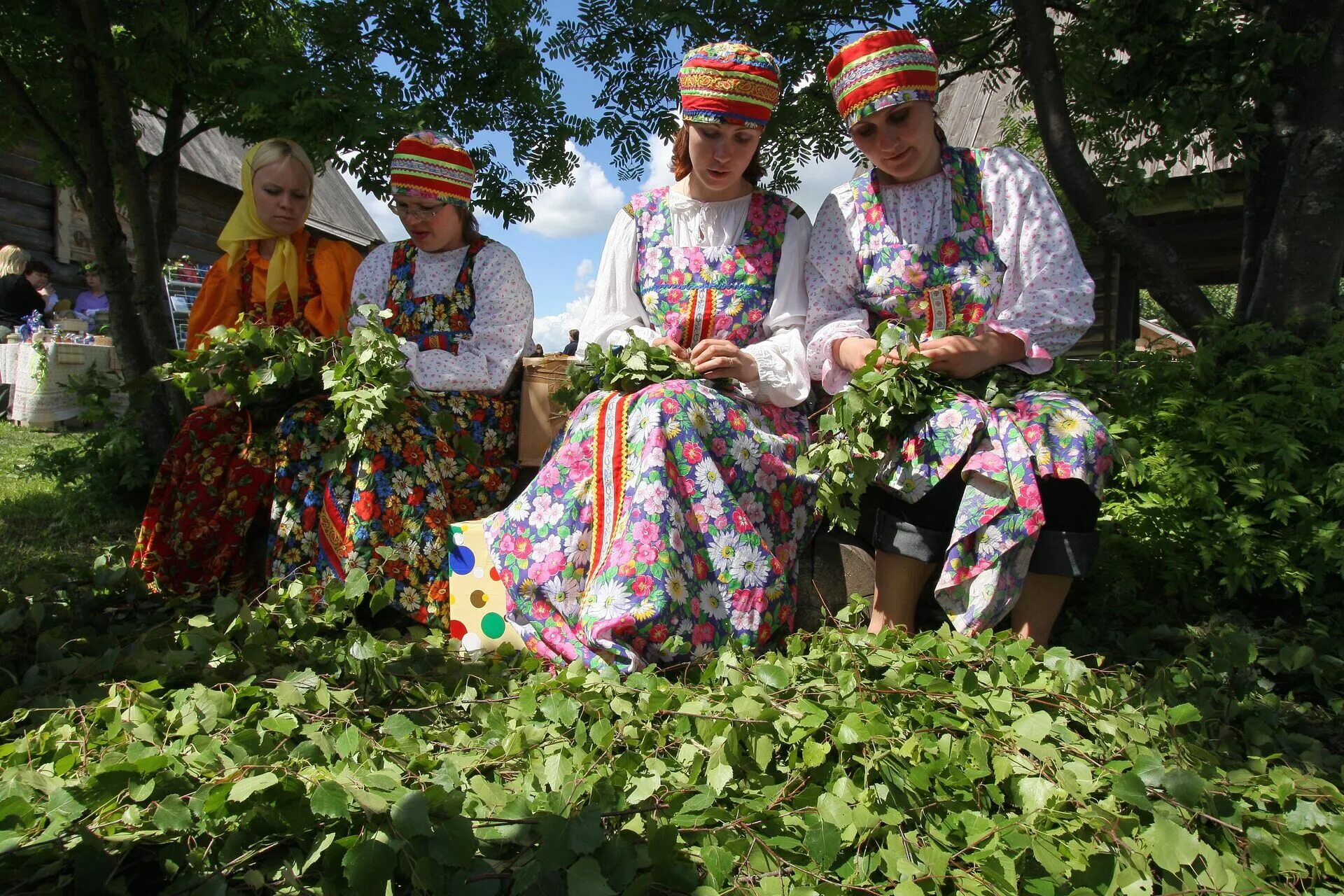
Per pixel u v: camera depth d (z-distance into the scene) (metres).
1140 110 3.93
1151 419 3.12
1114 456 2.27
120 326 4.53
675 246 2.90
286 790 1.45
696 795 1.59
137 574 2.78
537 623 2.45
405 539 2.73
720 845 1.49
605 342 2.87
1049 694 1.93
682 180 2.96
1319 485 2.81
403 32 4.30
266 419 3.00
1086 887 1.44
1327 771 1.90
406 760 1.72
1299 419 2.95
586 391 2.76
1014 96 5.48
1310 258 3.56
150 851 1.41
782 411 2.79
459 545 2.57
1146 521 2.96
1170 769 1.65
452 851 1.32
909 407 2.36
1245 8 3.89
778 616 2.43
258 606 2.52
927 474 2.35
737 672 2.08
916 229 2.70
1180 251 9.45
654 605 2.19
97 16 4.04
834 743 1.75
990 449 2.28
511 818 1.46
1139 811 1.61
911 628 2.51
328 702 1.94
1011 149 2.72
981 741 1.72
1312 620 2.71
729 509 2.37
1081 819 1.54
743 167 2.77
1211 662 2.33
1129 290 9.07
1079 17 4.38
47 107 4.66
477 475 2.98
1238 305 4.01
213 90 4.55
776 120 4.93
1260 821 1.58
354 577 2.47
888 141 2.59
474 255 3.19
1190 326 3.89
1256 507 2.94
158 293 4.61
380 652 2.18
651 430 2.34
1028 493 2.18
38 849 1.34
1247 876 1.44
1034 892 1.41
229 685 2.02
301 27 4.81
